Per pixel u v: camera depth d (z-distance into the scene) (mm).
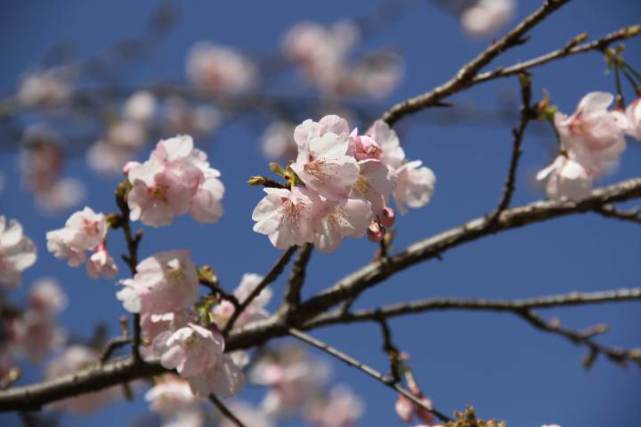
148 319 1399
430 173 1409
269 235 1342
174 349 1388
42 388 1487
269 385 1810
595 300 1500
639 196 1472
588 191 1431
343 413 2592
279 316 1479
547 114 1434
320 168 1333
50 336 1881
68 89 2676
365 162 1346
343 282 1488
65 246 1404
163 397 1556
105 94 2598
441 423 1396
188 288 1395
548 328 1534
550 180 1440
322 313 1499
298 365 1837
